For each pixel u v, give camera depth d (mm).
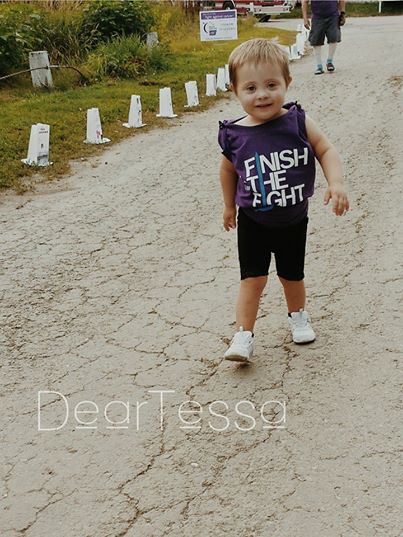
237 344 2246
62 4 9633
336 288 2811
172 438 1980
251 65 2047
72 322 2703
